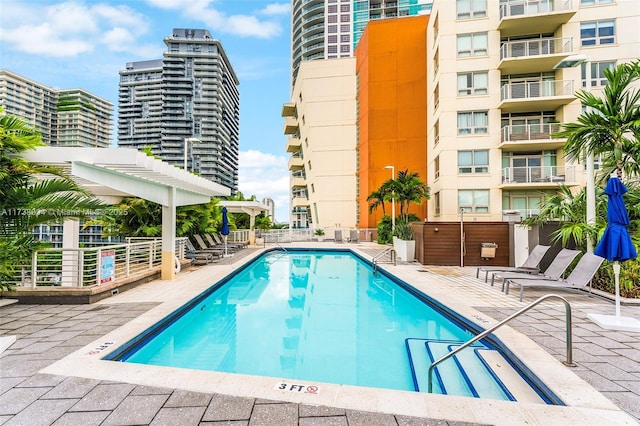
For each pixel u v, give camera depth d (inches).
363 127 1115.3
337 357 203.5
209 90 3863.2
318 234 1122.0
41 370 141.3
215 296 359.9
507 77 763.4
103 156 241.1
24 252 219.5
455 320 249.9
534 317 223.6
